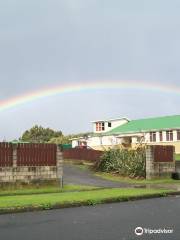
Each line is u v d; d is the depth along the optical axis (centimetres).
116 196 2186
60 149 2823
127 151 3828
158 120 7738
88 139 8350
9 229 1352
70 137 9319
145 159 3588
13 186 2602
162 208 1877
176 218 1563
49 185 2766
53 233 1279
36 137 10875
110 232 1287
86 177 3559
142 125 7725
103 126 8600
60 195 2247
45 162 2755
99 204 2044
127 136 7650
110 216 1625
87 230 1324
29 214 1698
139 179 3534
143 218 1566
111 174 3753
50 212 1755
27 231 1315
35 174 2703
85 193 2362
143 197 2314
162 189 2714
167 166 3644
